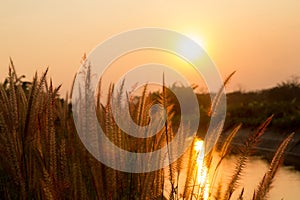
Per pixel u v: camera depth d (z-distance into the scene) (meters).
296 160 10.36
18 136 1.98
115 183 1.70
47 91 2.13
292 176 7.89
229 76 1.61
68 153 1.94
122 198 1.74
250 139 1.54
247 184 5.57
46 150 1.91
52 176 1.75
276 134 14.70
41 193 1.88
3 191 2.11
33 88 1.93
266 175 1.55
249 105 21.84
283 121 15.19
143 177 1.77
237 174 1.56
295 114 16.12
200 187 1.68
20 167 1.92
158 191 1.77
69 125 1.95
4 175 2.17
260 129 1.53
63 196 1.77
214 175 1.69
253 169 7.64
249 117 19.33
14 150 1.92
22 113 2.02
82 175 1.82
